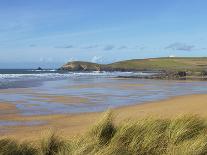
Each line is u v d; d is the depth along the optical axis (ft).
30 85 173.37
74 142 24.90
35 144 26.78
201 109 71.05
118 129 26.58
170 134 24.86
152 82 210.18
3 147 24.38
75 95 114.52
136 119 27.04
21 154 24.64
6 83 190.70
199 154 21.98
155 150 23.49
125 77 287.48
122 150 22.88
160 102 90.84
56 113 71.82
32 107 82.07
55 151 25.18
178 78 268.62
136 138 23.86
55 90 137.90
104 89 144.56
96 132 26.89
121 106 83.35
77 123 58.29
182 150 22.18
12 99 101.14
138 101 95.14
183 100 93.81
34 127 55.52
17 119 64.28
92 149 22.86
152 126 25.27
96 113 71.10
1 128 54.95
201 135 23.77
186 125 25.18
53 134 26.63
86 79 253.03
